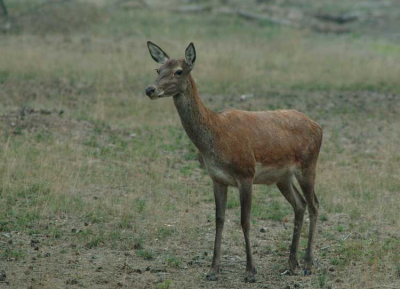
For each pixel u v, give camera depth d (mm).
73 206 14320
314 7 56469
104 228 13375
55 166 16406
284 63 33281
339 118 24016
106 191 15516
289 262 11516
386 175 17297
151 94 10477
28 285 10430
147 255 12023
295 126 11617
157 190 15703
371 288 10656
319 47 38844
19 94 24156
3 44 34156
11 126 19547
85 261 11672
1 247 12086
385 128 22953
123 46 35812
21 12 44562
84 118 21500
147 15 46688
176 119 22719
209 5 52438
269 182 11586
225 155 10773
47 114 21375
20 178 15516
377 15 52906
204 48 35406
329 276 11289
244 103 25469
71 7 47469
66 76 28078
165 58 11250
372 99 27156
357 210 14836
